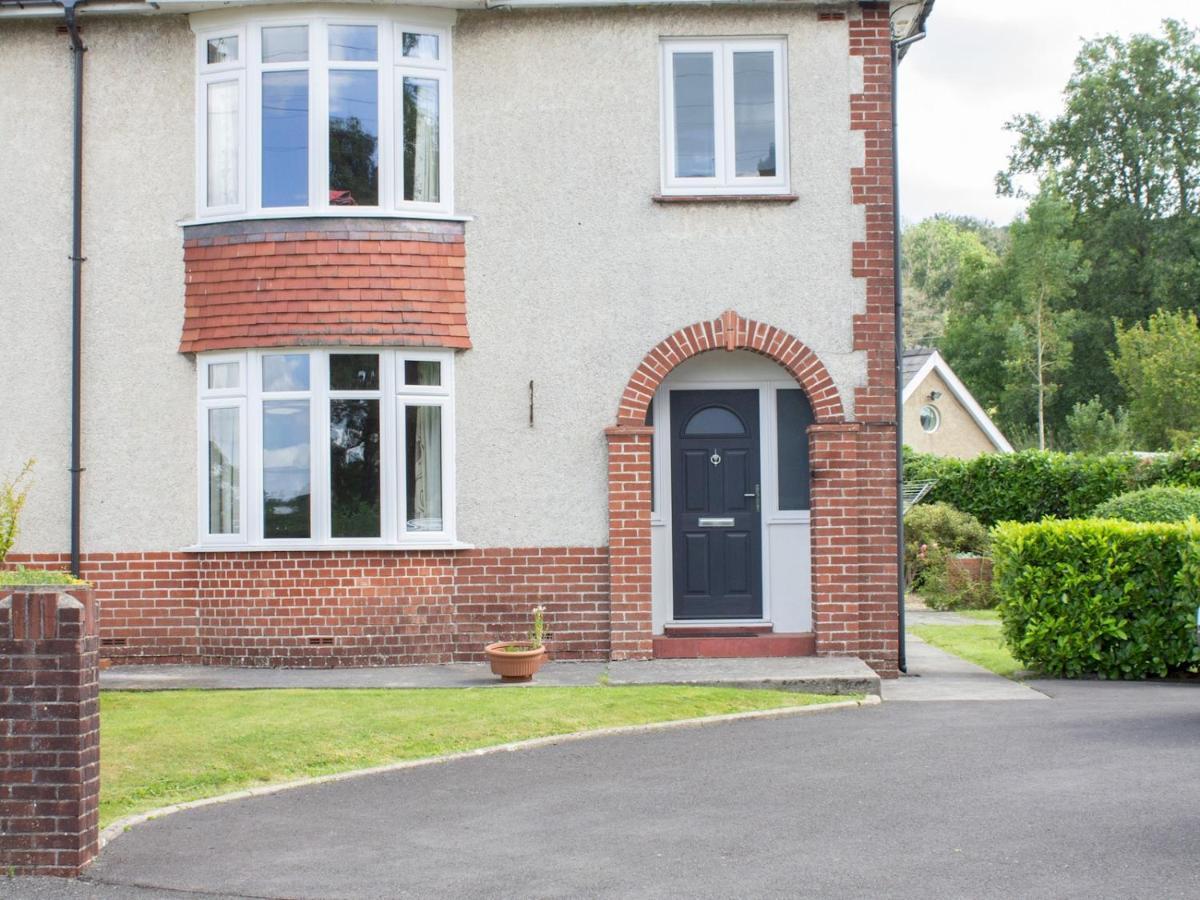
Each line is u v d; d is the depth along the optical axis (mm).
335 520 13539
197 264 13758
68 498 13898
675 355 13719
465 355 13797
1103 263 51312
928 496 26656
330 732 9945
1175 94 50375
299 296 13438
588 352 13781
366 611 13516
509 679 12352
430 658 13609
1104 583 13578
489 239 13828
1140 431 43844
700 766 9312
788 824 7738
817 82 13875
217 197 13898
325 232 13492
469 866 6992
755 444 14438
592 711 10938
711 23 13914
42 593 6859
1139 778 8750
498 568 13727
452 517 13719
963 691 12703
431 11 13766
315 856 7199
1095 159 51188
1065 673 13773
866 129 13859
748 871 6824
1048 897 6320
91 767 7055
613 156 13875
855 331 13727
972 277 55938
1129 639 13562
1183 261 49188
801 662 13133
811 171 13828
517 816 8016
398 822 7902
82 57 14000
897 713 11445
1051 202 50156
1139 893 6359
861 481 13633
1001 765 9219
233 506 13750
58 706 6832
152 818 8008
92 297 13938
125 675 13008
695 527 14391
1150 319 44844
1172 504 19656
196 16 13828
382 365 13555
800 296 13766
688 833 7574
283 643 13516
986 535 24547
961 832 7500
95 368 13922
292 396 13562
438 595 13648
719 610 14352
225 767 9055
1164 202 50250
